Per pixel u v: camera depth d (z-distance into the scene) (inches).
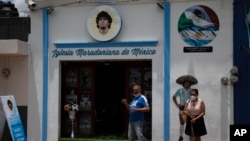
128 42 557.3
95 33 566.6
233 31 529.0
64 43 576.1
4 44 562.6
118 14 559.2
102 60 570.6
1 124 535.2
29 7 586.6
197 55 538.6
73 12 577.0
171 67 545.0
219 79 531.5
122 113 616.1
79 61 584.1
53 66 580.1
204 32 537.3
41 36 584.1
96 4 567.8
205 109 533.3
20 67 588.7
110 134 604.1
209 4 537.0
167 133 542.6
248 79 523.8
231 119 526.6
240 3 528.4
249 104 523.5
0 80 593.0
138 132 491.5
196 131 476.1
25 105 585.6
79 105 590.9
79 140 569.0
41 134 580.1
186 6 543.2
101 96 611.5
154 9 552.7
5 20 598.5
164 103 544.4
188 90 533.0
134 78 575.8
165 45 546.0
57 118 577.3
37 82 583.8
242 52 525.7
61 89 590.6
